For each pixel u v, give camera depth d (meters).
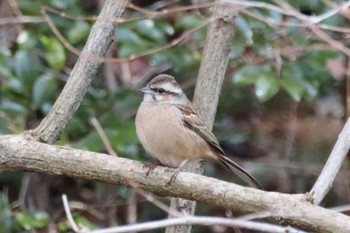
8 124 12.62
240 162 14.44
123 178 8.34
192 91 14.38
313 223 7.83
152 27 12.77
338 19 12.80
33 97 12.55
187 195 8.21
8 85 12.56
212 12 10.77
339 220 7.80
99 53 8.99
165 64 14.40
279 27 12.71
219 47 10.10
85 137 12.11
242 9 9.87
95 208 14.16
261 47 12.86
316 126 14.61
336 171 8.44
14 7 13.06
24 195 13.89
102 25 9.02
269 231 6.62
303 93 13.00
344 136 8.61
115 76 14.54
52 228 12.54
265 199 7.95
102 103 12.84
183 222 6.58
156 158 10.53
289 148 14.63
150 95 10.40
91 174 8.37
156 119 10.23
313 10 12.98
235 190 8.05
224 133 14.70
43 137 8.71
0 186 14.46
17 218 12.14
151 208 14.35
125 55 12.40
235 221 6.61
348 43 13.12
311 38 12.90
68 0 13.37
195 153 10.37
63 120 8.82
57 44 12.86
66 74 13.91
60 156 8.40
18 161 8.42
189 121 10.23
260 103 14.73
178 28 13.55
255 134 14.77
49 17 12.34
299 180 14.36
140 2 15.41
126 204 14.27
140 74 14.55
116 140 11.88
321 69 12.90
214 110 10.32
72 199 14.61
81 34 12.75
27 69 12.62
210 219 6.59
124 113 12.77
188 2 14.00
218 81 10.22
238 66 13.34
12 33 14.38
